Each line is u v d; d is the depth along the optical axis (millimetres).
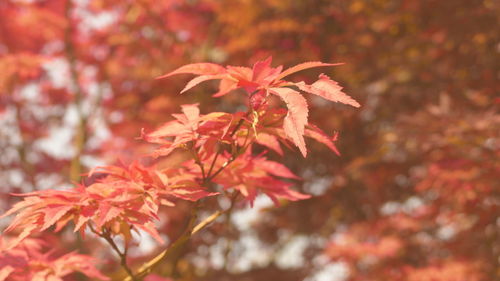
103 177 2066
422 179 7242
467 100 6586
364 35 8789
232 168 2174
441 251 7262
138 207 1762
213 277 9117
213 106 9312
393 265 6898
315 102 9102
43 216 1785
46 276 2246
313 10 9078
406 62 8188
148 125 9258
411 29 8812
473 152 4840
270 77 1660
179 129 1826
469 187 5082
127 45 9531
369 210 9406
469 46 7422
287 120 1467
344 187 9375
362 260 6949
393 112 8352
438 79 7832
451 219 6297
